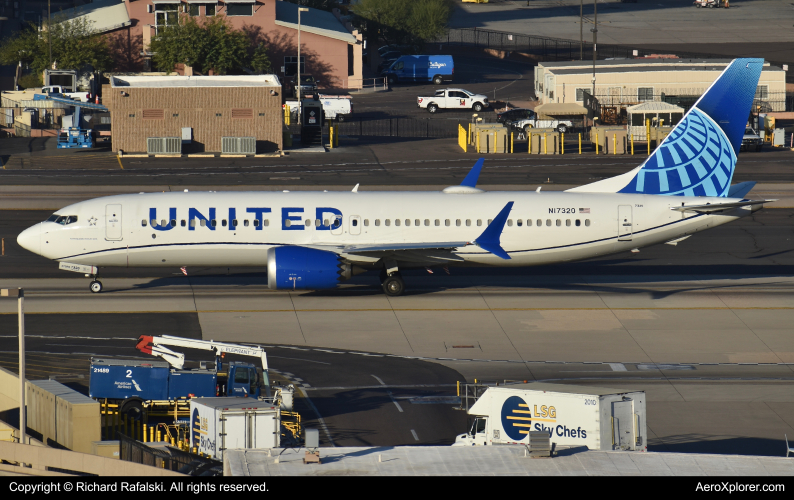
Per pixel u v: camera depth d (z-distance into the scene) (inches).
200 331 7839.6
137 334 7726.4
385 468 3939.5
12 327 7864.2
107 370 5871.1
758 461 4074.8
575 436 4904.0
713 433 5895.7
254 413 4987.7
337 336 7795.3
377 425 5940.0
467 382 6766.7
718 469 3988.7
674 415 6200.8
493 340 7755.9
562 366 7140.8
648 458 4097.0
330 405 6294.3
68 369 6850.4
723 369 7111.2
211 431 5012.3
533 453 4084.6
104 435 5748.0
